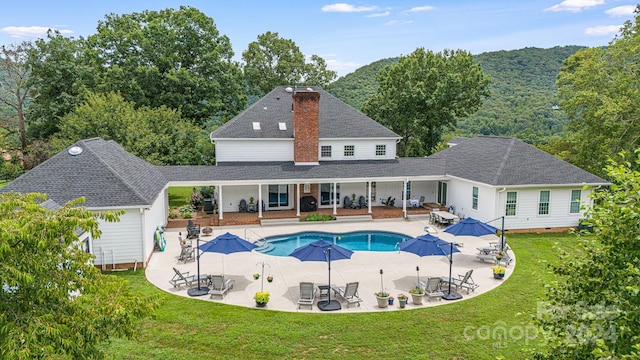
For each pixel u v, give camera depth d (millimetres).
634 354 5184
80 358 6473
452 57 48438
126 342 12273
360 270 19141
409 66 48688
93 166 20312
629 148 32312
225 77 45906
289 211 30516
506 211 26000
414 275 18484
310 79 61969
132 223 19203
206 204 29859
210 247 16672
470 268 19469
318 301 15547
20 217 6082
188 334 12891
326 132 32375
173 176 27375
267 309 14828
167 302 15344
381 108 50125
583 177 26641
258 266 19750
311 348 12164
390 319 14070
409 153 54062
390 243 24969
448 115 47938
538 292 16453
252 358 11617
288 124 32781
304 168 30328
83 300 6688
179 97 42031
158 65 43156
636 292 5551
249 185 30516
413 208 31828
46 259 6180
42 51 42938
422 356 11742
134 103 37188
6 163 41531
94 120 32344
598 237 6707
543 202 26453
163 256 21297
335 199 29219
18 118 46531
